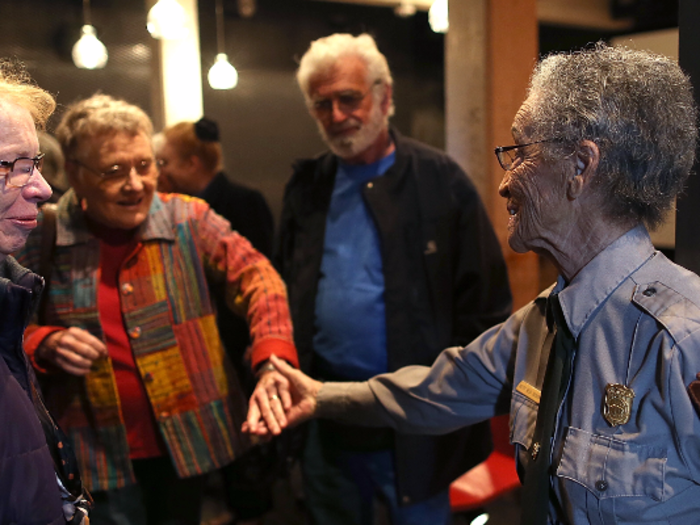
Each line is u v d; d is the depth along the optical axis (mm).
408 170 1995
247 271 1810
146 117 1683
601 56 987
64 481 1150
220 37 5215
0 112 939
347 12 5645
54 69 4457
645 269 987
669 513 893
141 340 1673
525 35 3125
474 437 1946
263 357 1681
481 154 3131
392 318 1888
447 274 1922
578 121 963
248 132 5398
